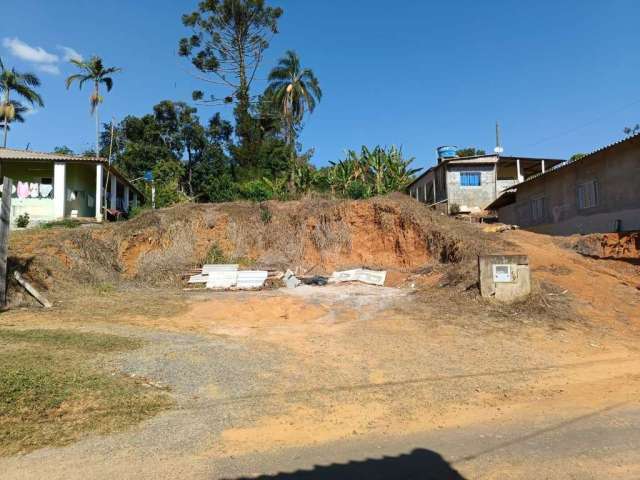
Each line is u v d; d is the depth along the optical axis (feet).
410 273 57.41
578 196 73.05
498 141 138.31
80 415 18.75
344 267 64.44
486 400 21.49
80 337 30.96
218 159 149.18
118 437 16.99
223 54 138.51
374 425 18.47
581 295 42.68
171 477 13.92
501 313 38.96
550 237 67.92
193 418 19.04
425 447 16.21
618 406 20.39
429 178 115.44
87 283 53.06
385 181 108.78
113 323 37.96
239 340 33.09
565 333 34.65
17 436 16.67
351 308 44.11
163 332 35.09
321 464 14.84
